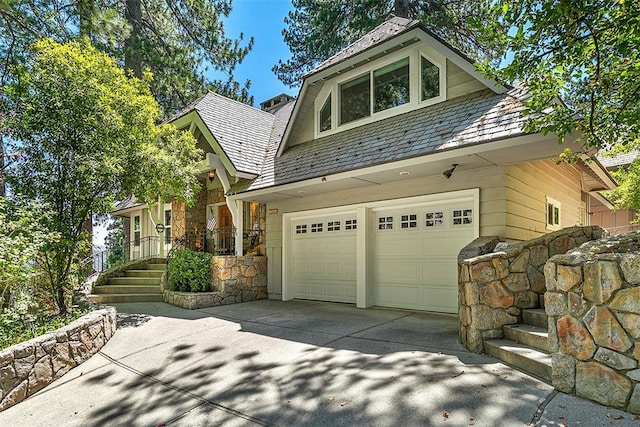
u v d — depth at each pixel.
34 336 5.12
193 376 4.57
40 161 6.73
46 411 3.90
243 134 11.47
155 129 8.58
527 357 3.86
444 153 6.12
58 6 11.30
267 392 3.95
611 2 3.19
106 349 5.81
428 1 16.16
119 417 3.68
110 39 12.02
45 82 6.74
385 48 7.96
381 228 8.52
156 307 9.16
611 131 4.12
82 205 7.29
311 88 9.77
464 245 7.21
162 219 15.30
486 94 6.93
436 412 3.20
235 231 10.62
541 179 8.20
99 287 10.49
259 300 10.27
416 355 4.64
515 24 3.58
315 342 5.58
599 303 3.13
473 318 4.65
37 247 5.48
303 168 8.83
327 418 3.31
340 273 9.30
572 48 3.66
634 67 3.58
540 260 5.04
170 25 18.00
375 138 7.96
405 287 8.05
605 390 3.04
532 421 2.93
